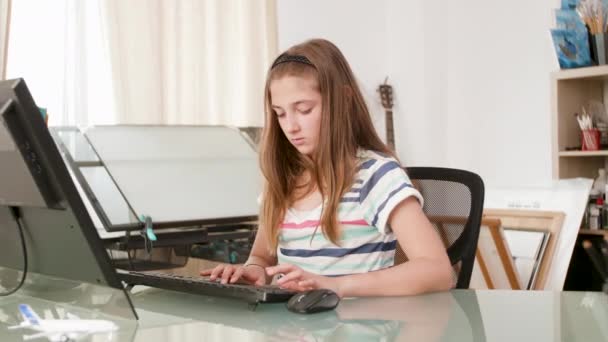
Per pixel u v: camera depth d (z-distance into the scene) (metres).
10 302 1.04
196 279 1.12
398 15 3.89
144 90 2.98
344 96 1.37
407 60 3.86
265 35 3.35
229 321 0.91
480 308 0.99
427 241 1.24
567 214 2.91
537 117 3.47
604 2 2.86
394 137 3.90
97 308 0.95
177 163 2.26
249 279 1.23
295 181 1.47
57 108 2.83
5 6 2.60
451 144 3.83
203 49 3.16
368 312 0.96
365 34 3.89
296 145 1.37
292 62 1.35
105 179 2.06
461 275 1.55
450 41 3.81
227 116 3.26
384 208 1.30
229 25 3.26
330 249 1.39
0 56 2.60
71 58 2.86
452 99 3.81
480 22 3.68
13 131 0.80
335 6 3.78
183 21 3.12
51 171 0.81
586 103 3.07
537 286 2.88
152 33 3.00
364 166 1.39
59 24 2.83
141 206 2.00
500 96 3.61
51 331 0.86
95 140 2.22
